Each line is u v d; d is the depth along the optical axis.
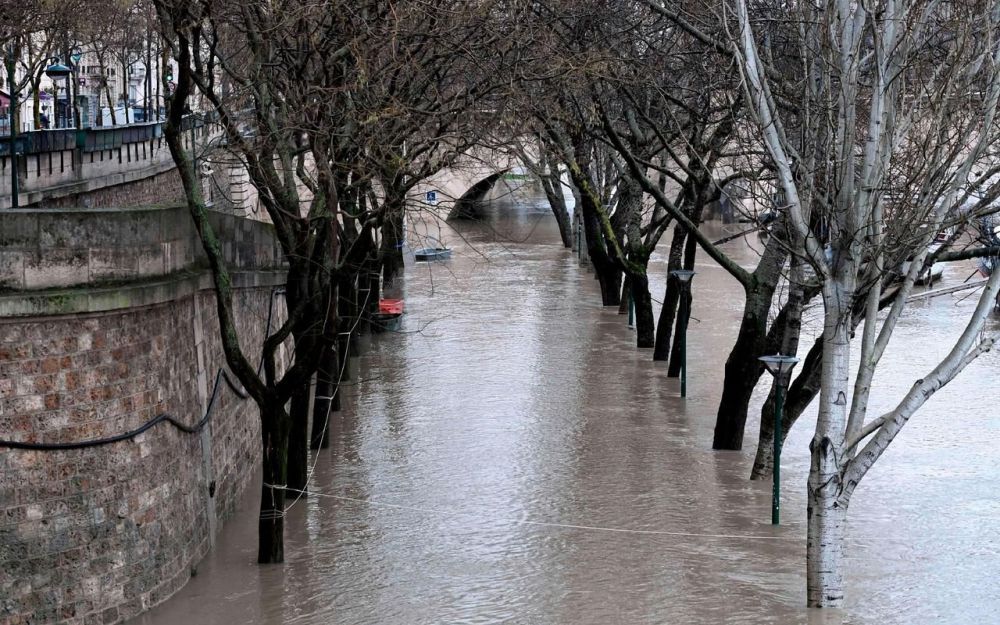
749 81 20.59
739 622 20.62
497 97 27.20
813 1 23.56
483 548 24.67
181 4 20.67
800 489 28.86
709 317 57.56
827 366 19.89
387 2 24.27
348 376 42.25
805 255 21.27
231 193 57.28
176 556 21.66
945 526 26.42
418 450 32.69
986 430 35.28
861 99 23.20
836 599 20.56
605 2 33.03
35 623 18.92
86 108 65.56
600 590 22.28
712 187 38.09
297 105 24.73
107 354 19.61
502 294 65.31
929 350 48.03
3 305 18.19
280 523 23.38
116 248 19.83
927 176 20.30
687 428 35.09
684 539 25.16
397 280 71.06
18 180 40.25
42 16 39.88
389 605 21.56
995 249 22.83
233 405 27.91
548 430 34.75
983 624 20.98
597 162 55.84
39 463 18.88
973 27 21.27
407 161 24.45
